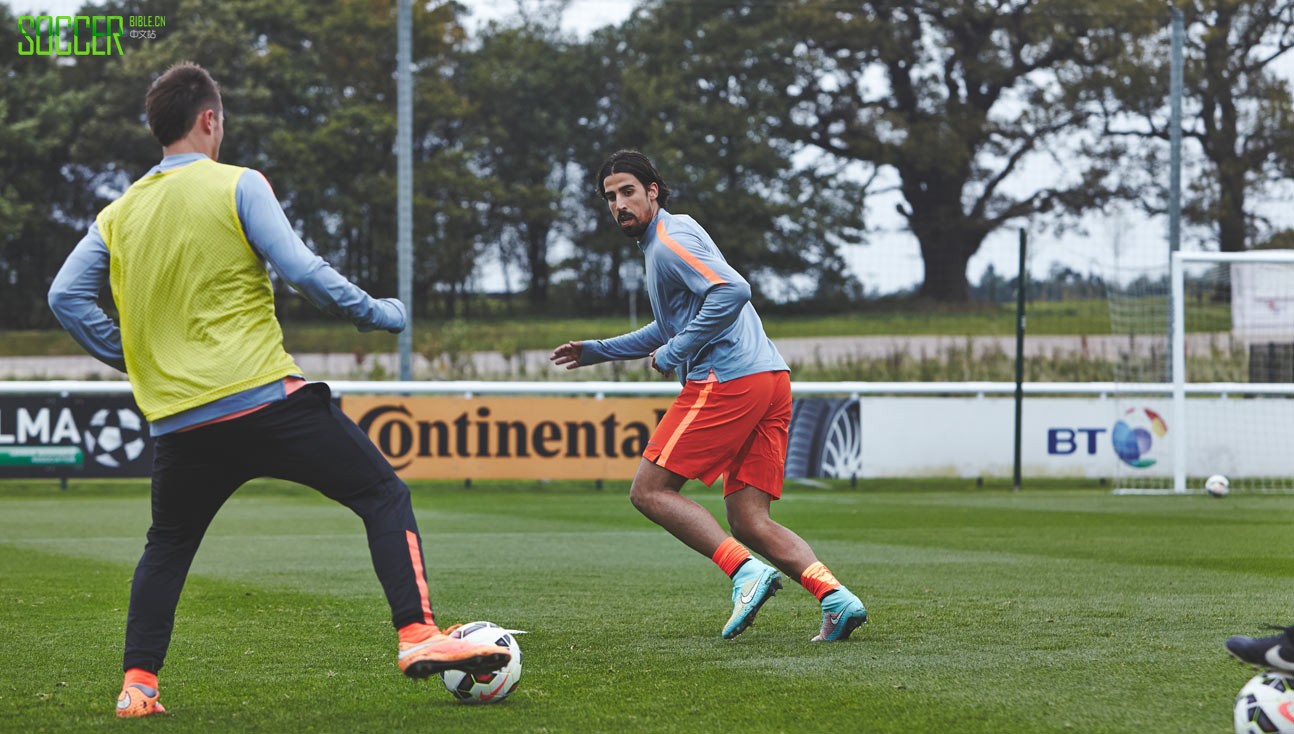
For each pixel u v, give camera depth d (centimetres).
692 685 811
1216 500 2747
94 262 723
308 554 1712
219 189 705
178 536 756
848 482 3309
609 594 1291
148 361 709
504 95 9069
